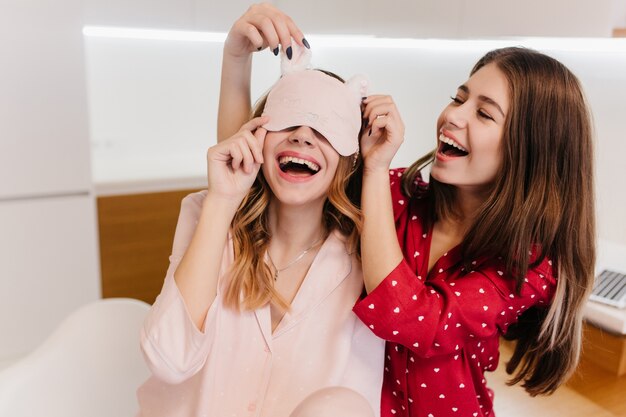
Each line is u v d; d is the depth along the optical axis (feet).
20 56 5.75
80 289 6.77
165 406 2.69
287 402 2.55
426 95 5.87
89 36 7.67
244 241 2.68
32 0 5.67
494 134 2.46
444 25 4.59
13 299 6.35
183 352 2.32
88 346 3.76
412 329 2.33
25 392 3.48
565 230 2.54
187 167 8.05
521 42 4.15
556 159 2.46
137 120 8.42
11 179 6.02
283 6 7.38
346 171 2.61
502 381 4.27
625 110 3.95
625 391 3.49
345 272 2.68
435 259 2.88
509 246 2.48
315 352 2.61
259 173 2.72
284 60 2.54
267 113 2.46
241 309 2.60
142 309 3.80
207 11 7.29
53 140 6.15
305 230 2.72
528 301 2.59
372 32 5.58
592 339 3.68
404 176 3.10
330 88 2.41
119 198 6.94
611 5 3.31
